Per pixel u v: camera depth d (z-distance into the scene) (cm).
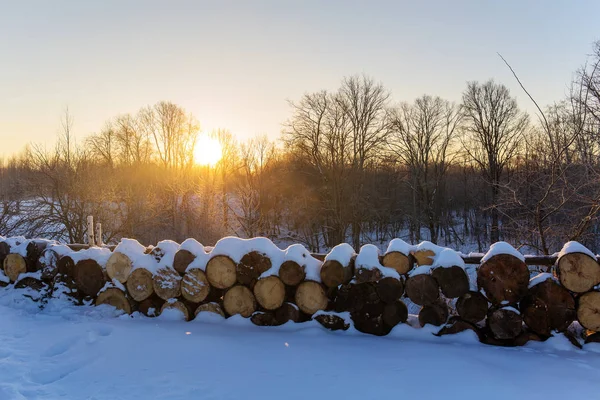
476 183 3784
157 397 390
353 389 404
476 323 558
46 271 701
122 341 525
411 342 532
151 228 2552
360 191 3173
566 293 521
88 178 2284
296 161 3372
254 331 573
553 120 998
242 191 3288
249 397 390
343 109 3188
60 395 395
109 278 668
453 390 401
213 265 616
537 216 891
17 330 578
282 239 3356
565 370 446
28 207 2156
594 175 895
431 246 577
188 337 542
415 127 3728
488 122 3391
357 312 570
